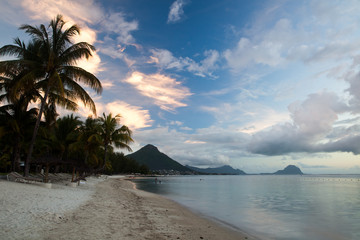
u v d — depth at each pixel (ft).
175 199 82.07
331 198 89.61
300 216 51.34
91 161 135.85
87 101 67.87
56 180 95.14
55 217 28.78
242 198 89.15
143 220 36.32
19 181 57.52
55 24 66.90
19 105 73.87
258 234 35.83
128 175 474.90
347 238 34.45
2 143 94.68
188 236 30.12
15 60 59.00
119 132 97.55
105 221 31.45
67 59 66.64
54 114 78.54
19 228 22.66
